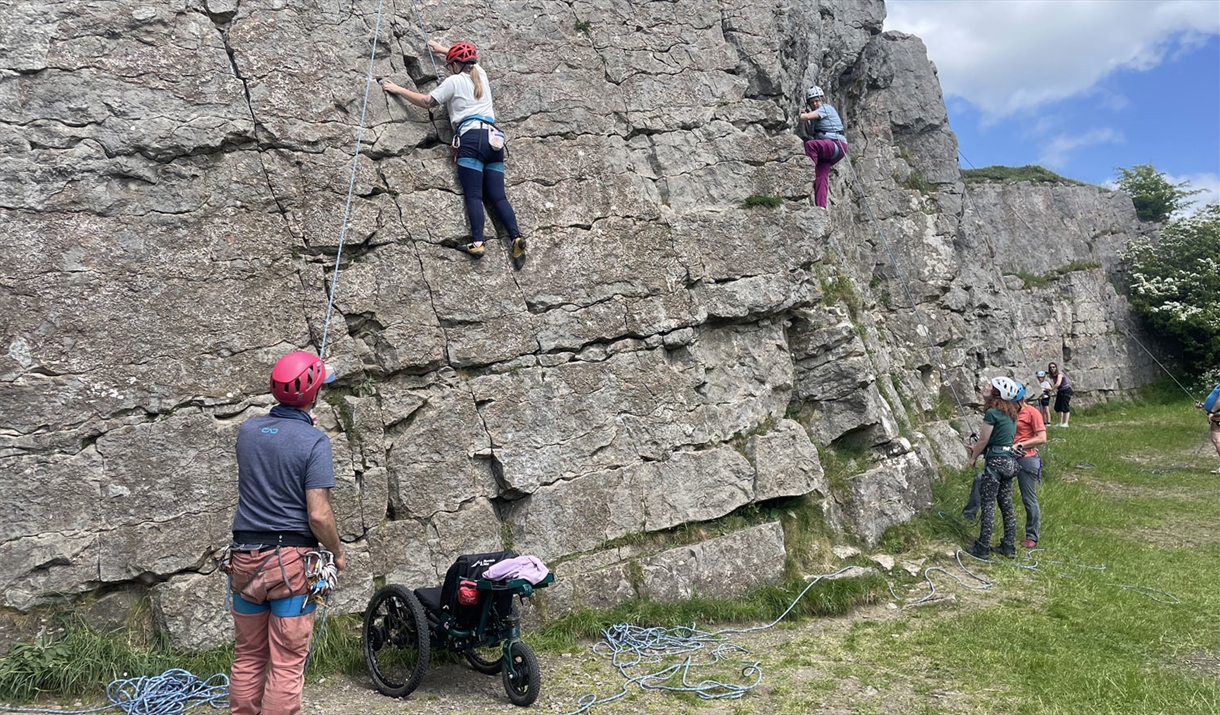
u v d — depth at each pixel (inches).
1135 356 930.7
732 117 322.3
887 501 329.1
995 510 371.9
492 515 244.7
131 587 201.9
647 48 310.7
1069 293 872.9
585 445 262.4
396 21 259.9
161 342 207.5
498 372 253.0
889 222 538.6
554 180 275.9
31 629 190.1
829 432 333.7
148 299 207.5
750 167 320.8
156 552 200.7
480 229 252.8
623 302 278.5
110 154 207.9
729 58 328.8
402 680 200.7
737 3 337.7
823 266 384.2
